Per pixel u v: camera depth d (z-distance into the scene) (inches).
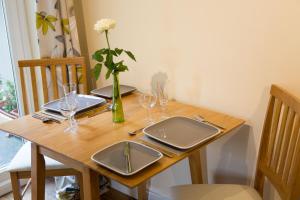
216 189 66.0
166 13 78.8
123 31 89.3
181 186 67.6
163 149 58.4
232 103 74.4
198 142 58.8
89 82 104.3
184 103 82.2
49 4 90.0
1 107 103.0
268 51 65.9
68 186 95.3
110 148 58.1
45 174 76.1
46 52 93.6
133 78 91.7
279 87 62.8
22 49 99.6
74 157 57.4
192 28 75.5
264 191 74.4
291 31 62.0
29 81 102.1
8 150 107.6
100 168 53.6
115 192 101.5
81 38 101.0
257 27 66.0
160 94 77.5
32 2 95.5
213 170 82.4
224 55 72.3
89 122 71.4
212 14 71.4
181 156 56.3
